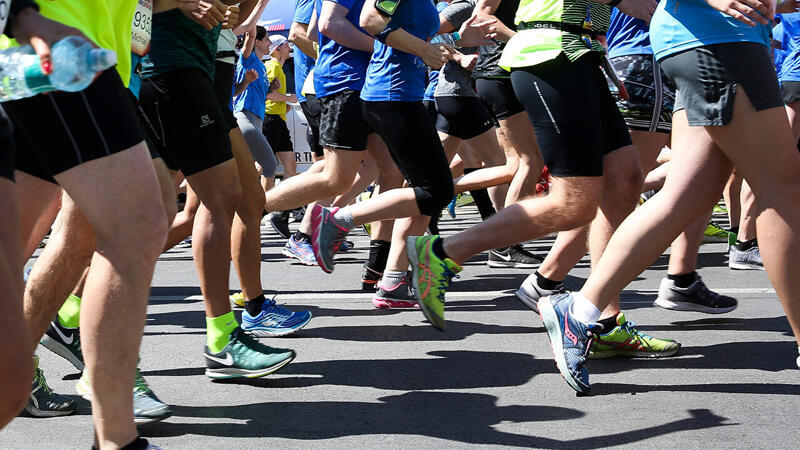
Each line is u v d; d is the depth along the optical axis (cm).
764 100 284
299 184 532
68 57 155
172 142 329
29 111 204
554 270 421
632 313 457
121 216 209
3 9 158
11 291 151
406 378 343
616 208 353
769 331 407
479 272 623
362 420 292
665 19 301
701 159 306
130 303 214
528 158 559
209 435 280
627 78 464
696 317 442
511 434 274
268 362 336
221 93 490
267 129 1114
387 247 543
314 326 445
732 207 617
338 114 511
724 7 278
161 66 327
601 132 331
